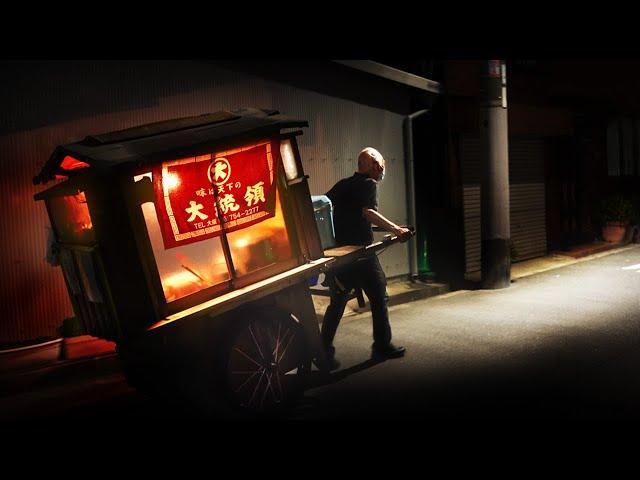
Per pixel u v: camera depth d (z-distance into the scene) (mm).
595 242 15062
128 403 5359
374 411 4809
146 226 4227
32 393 5566
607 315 7707
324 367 5465
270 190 4871
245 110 5367
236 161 4617
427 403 4922
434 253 10812
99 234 4324
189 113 7633
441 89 10164
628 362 5734
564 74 13898
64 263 5246
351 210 5918
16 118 6359
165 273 4348
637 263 11930
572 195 14445
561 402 4781
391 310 8680
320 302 8750
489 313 8133
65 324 6699
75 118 6727
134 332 4238
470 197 11234
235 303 4504
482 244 9984
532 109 12766
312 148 8914
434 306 8797
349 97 9359
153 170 4188
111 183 4094
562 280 10453
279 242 5004
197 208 4414
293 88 8672
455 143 10836
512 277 11062
